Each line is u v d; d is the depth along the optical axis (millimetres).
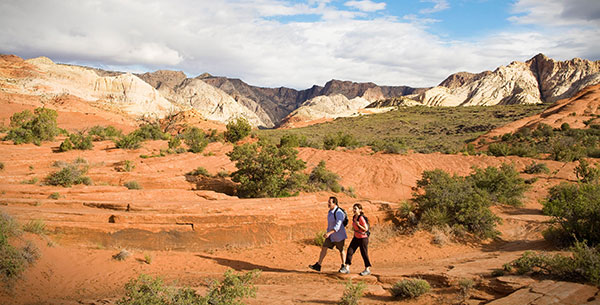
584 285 5504
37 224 9453
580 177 27094
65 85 153000
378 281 7855
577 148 37125
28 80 136125
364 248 8266
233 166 26953
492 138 59438
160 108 179625
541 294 5199
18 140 27031
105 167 22328
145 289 4953
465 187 14883
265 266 9969
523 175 29078
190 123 83625
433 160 33312
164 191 15703
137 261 9578
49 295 6770
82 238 10242
